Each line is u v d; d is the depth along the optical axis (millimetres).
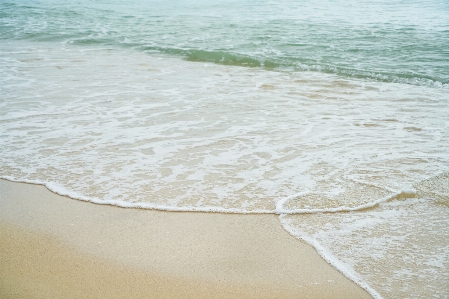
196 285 2666
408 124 5754
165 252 3002
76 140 4977
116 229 3283
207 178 4117
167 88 7320
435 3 19641
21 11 17312
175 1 21547
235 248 3068
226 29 13352
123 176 4133
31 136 5062
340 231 3285
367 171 4312
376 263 2893
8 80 7613
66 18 15703
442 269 2820
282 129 5477
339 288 2654
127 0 21844
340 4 19656
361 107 6516
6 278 2678
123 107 6227
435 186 4004
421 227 3342
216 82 7832
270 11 17531
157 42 11547
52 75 8031
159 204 3650
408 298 2559
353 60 9695
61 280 2678
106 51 10562
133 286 2641
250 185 3996
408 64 9320
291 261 2922
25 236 3174
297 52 10391
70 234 3205
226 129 5438
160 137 5125
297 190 3914
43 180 4039
